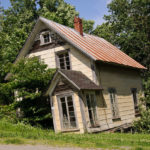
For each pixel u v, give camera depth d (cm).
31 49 2089
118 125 1889
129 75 2314
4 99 2247
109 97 1856
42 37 2052
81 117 1532
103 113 1741
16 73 1731
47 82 1706
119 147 931
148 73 3325
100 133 1567
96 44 2195
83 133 1515
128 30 3459
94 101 1677
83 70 1800
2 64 2562
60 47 1934
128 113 2084
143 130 1861
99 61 1733
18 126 1455
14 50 2783
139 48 3447
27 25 3491
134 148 891
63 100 1614
